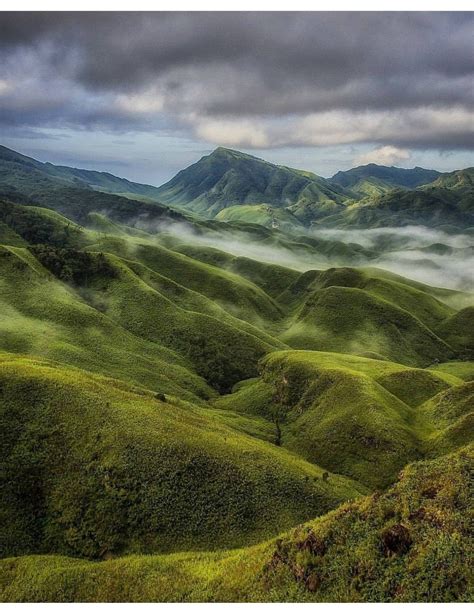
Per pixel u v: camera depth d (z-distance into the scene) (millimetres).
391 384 134125
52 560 45062
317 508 63188
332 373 130000
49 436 65938
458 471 32375
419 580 25094
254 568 33094
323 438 109000
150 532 52969
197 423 80312
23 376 75875
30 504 57219
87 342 152000
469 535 26422
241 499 60156
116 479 58969
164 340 178125
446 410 111125
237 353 178250
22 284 176500
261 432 118562
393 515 30719
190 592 33375
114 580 38156
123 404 75250
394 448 97875
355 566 27859
